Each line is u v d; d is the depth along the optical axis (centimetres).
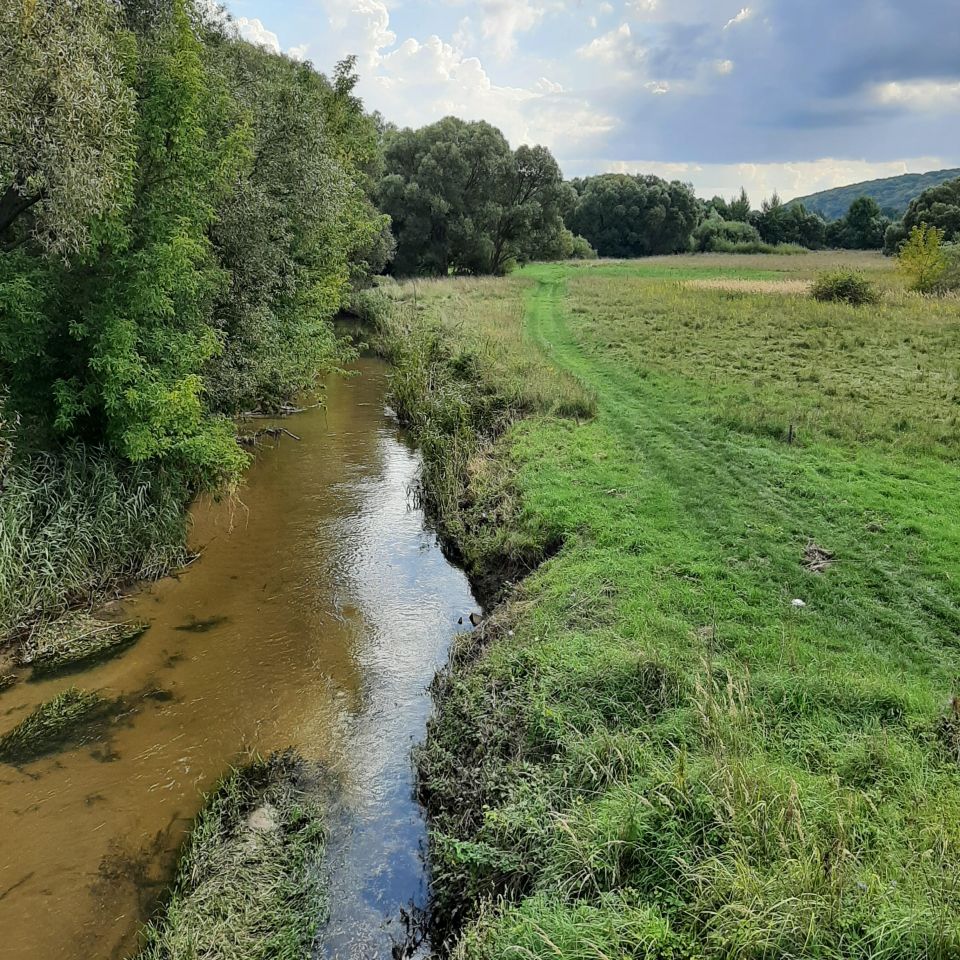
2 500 871
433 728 734
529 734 644
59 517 921
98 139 822
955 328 2262
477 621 959
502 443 1456
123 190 887
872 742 557
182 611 968
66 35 807
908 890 421
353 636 930
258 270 1421
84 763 691
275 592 1029
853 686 639
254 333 1426
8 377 927
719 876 442
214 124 1186
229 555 1133
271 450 1666
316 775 687
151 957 500
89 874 574
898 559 899
